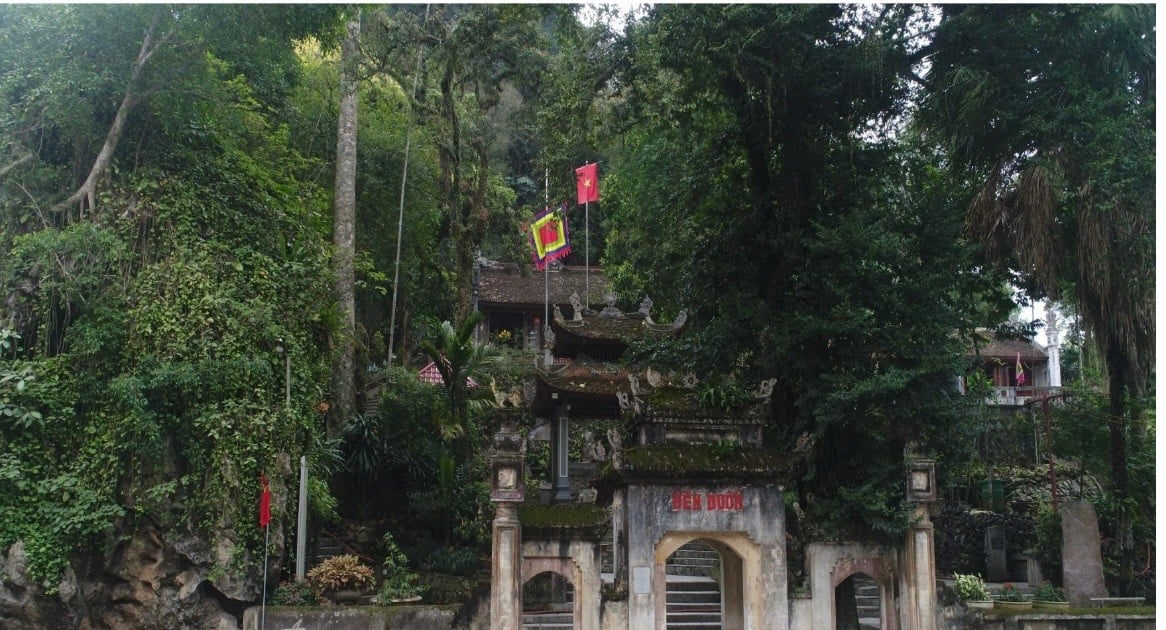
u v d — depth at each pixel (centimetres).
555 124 1952
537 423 3098
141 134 1827
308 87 2930
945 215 1838
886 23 1894
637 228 2486
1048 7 1814
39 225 1759
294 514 1736
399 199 3070
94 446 1602
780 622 1437
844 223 1769
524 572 1418
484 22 2111
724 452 1459
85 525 1543
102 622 1577
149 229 1770
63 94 1747
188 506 1605
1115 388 2027
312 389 1867
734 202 2086
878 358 1773
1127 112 1764
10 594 1491
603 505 1636
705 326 2030
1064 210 1859
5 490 1538
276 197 2114
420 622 1516
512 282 4191
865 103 2003
